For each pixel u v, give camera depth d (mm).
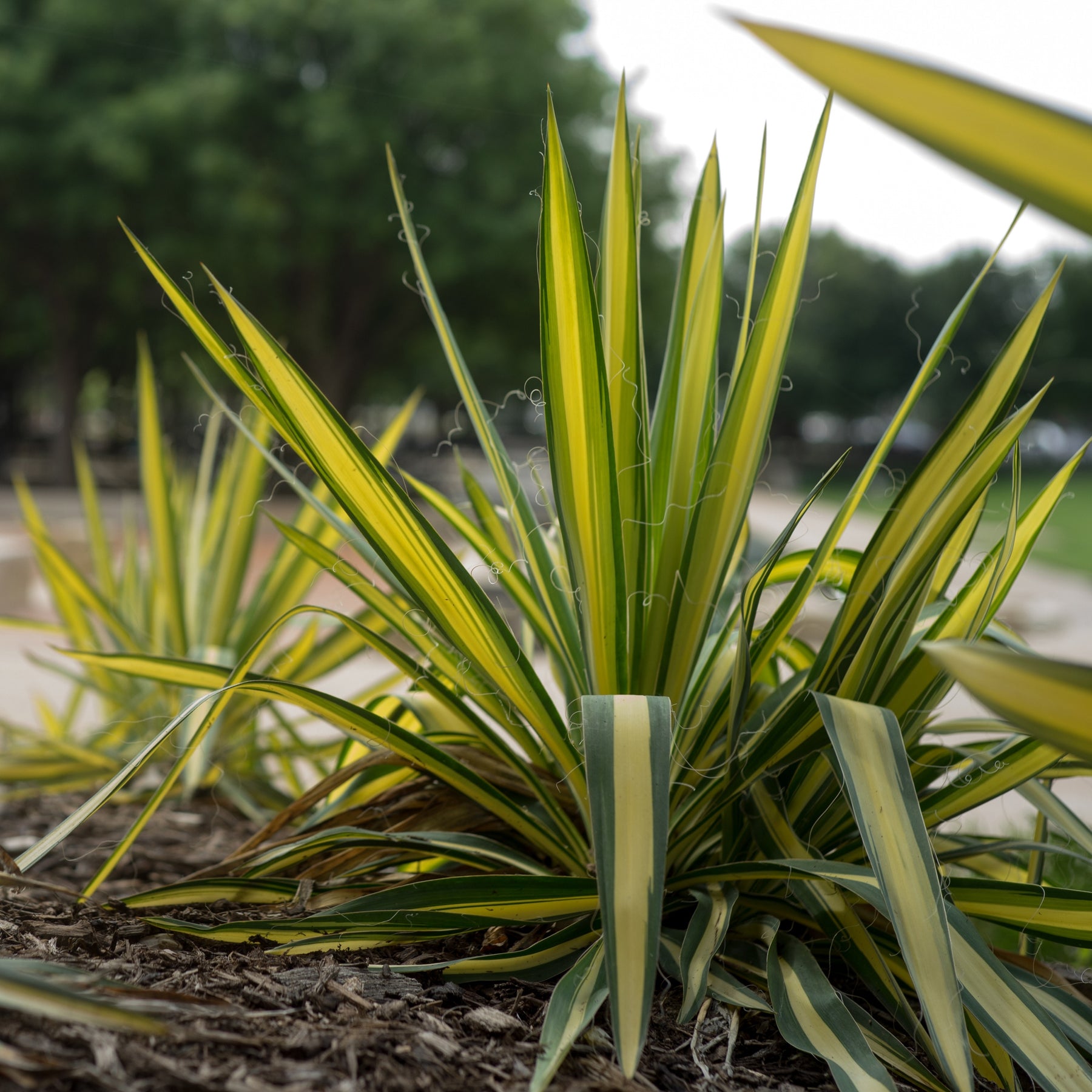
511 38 12039
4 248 12094
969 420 984
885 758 935
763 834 1051
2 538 7070
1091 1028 988
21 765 1606
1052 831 1407
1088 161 547
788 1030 930
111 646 1924
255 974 978
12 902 1089
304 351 13555
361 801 1244
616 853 883
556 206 940
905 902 885
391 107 11617
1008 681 667
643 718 938
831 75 570
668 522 1045
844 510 1034
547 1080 841
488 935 1079
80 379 13242
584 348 963
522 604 1202
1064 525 12609
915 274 24234
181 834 1531
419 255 1103
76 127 10969
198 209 11484
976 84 544
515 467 1183
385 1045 894
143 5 11320
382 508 1008
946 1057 844
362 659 3494
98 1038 846
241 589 1787
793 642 1251
